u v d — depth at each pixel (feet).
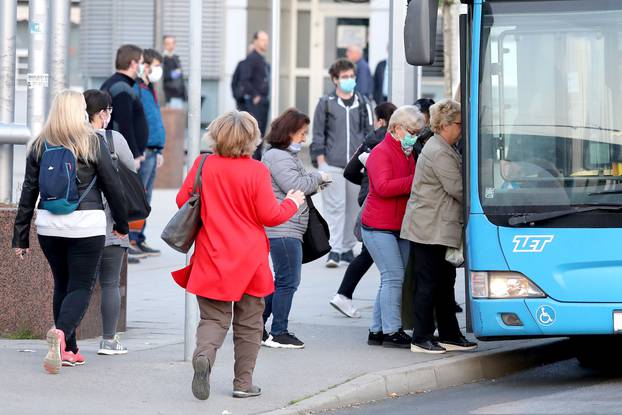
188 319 63.57
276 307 68.39
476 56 62.39
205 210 54.75
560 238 59.88
